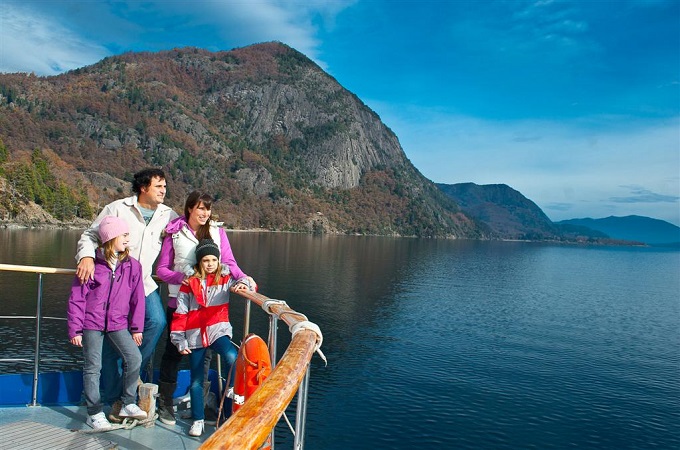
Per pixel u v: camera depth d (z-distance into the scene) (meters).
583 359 37.28
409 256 135.75
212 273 4.17
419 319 47.94
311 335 2.37
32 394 4.56
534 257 187.75
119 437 4.04
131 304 4.25
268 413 1.41
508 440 21.62
